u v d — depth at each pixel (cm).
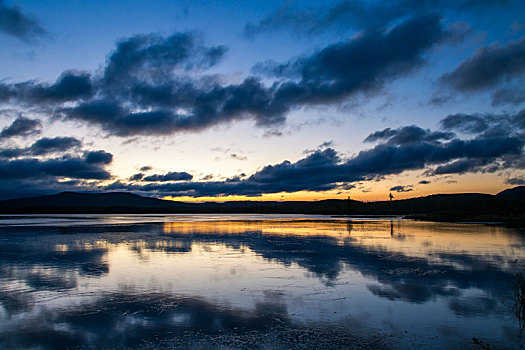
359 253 2025
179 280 1348
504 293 1170
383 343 785
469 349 756
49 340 803
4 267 1605
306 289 1220
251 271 1511
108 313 979
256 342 789
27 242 2580
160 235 3169
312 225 4816
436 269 1553
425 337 817
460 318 940
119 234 3269
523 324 892
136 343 786
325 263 1700
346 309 1012
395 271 1512
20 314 974
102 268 1576
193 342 790
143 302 1076
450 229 3806
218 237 2986
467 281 1334
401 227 4247
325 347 764
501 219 5350
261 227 4381
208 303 1065
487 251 2095
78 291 1196
